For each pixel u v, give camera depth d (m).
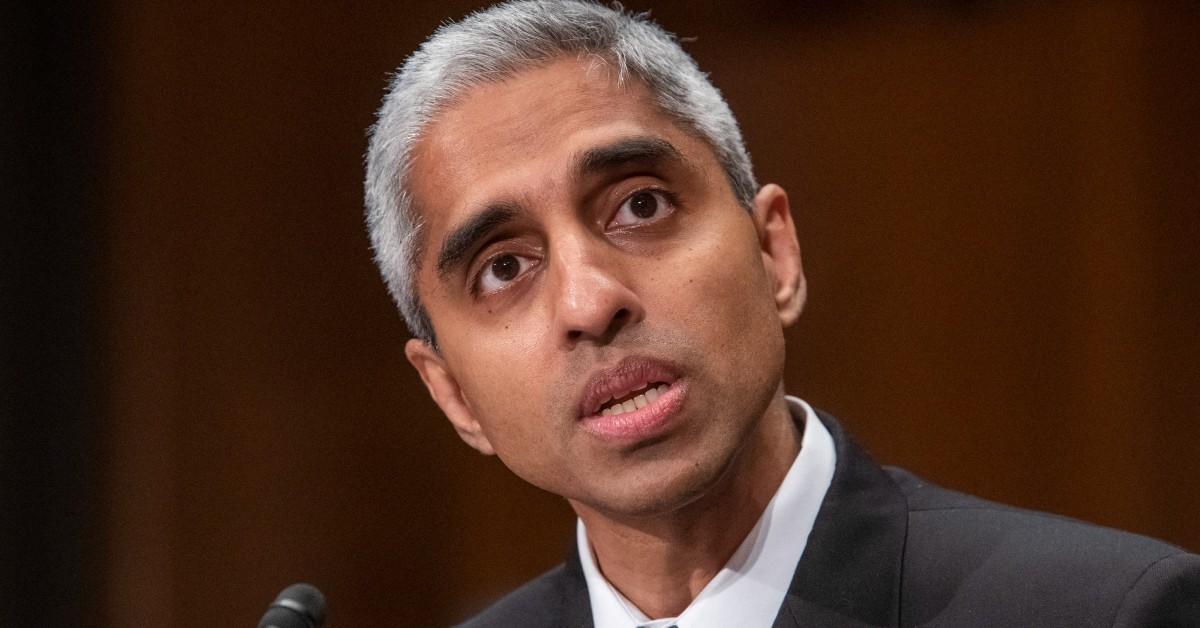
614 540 4.75
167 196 12.77
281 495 12.95
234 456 12.85
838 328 12.35
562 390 4.30
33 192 12.04
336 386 12.99
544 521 12.96
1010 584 4.34
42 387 12.03
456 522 13.06
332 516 13.03
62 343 12.15
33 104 12.06
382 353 12.96
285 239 12.95
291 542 12.95
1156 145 11.58
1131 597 4.10
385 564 13.04
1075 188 11.78
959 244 12.05
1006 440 11.91
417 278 4.78
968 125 12.05
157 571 12.51
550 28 4.57
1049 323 11.81
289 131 12.92
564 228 4.33
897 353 12.22
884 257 12.23
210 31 12.93
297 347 13.00
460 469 13.05
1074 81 11.79
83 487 12.22
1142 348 11.58
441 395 5.13
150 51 12.73
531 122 4.41
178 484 12.66
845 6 12.38
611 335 4.25
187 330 12.79
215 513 12.77
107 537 12.35
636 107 4.49
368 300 12.92
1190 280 11.50
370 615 12.98
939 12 12.13
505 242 4.45
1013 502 11.84
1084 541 4.38
